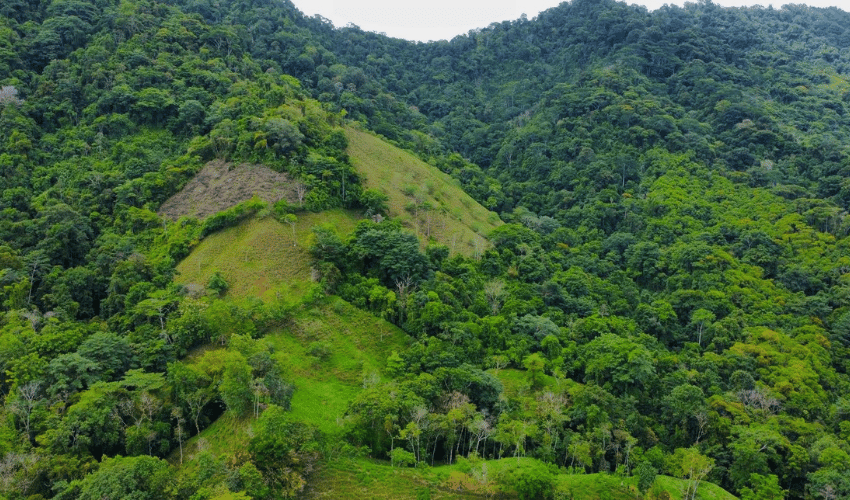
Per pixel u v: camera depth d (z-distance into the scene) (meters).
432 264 109.56
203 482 61.75
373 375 81.25
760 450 79.81
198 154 131.00
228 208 116.44
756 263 132.88
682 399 85.50
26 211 117.69
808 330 110.38
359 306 99.38
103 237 112.25
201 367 77.88
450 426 73.88
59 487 63.78
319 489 66.12
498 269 120.69
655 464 76.44
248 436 69.31
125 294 98.25
